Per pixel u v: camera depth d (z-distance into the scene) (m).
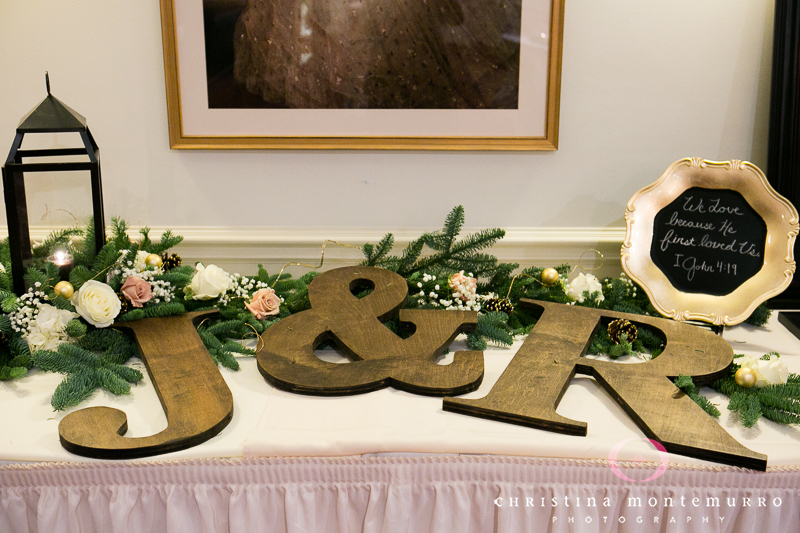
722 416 0.95
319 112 1.46
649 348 1.22
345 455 0.87
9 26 1.42
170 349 1.09
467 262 1.45
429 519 0.90
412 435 0.86
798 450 0.85
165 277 1.30
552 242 1.54
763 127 1.47
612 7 1.41
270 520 0.89
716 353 1.09
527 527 0.88
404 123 1.47
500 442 0.85
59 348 1.06
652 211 1.34
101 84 1.45
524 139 1.47
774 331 1.34
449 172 1.52
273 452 0.86
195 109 1.46
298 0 1.39
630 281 1.44
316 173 1.52
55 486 0.86
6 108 1.46
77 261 1.25
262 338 1.14
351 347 1.11
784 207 1.23
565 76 1.45
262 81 1.44
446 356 1.19
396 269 1.45
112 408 0.92
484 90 1.45
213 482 0.87
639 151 1.50
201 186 1.53
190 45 1.42
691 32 1.42
